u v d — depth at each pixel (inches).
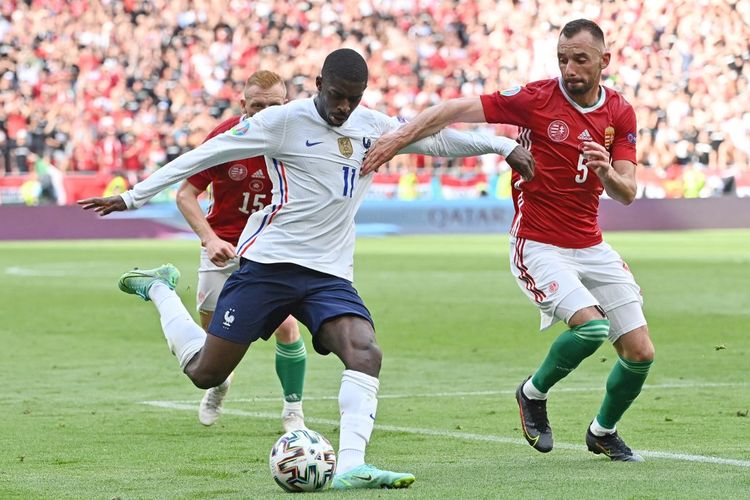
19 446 960.3
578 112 899.4
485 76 5438.0
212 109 4970.5
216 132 1025.5
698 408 1142.3
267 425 1077.1
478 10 5565.9
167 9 5147.6
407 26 5477.4
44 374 1435.8
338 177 787.4
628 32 5467.5
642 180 5049.2
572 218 908.6
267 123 780.0
